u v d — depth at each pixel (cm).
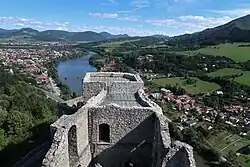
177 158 1590
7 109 5959
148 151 2266
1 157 3725
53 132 1891
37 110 5338
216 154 5975
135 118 2222
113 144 2259
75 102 4466
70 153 1981
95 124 2225
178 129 6944
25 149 3869
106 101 2666
